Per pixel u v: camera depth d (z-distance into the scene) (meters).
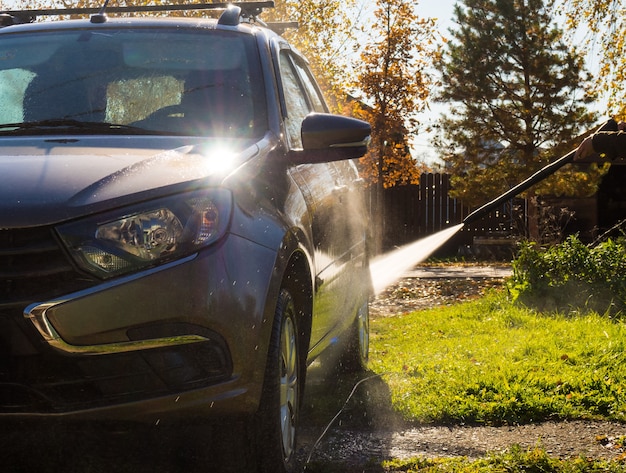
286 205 3.87
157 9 5.05
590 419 4.92
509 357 6.54
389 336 9.38
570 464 3.99
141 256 3.11
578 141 23.94
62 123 4.09
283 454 3.63
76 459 3.82
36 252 3.04
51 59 4.48
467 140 24.89
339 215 5.22
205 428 3.55
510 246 25.28
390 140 26.06
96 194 3.16
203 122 4.11
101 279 3.06
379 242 26.39
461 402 5.18
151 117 4.13
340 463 4.16
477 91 24.28
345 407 5.20
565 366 6.05
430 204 27.75
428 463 4.13
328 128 4.15
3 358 3.03
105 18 4.80
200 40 4.57
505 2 23.98
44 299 3.01
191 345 3.16
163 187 3.24
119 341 3.06
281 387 3.72
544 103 24.03
